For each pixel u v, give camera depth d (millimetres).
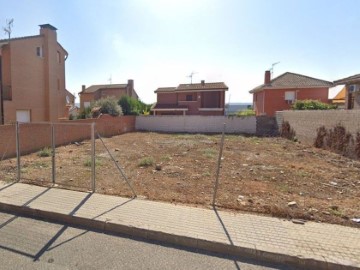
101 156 9852
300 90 25156
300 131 14531
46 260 2986
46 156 9852
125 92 40812
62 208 4355
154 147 12617
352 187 5953
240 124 20875
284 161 9109
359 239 3377
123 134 19484
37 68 19797
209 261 3051
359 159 9047
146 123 23156
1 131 9453
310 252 3074
